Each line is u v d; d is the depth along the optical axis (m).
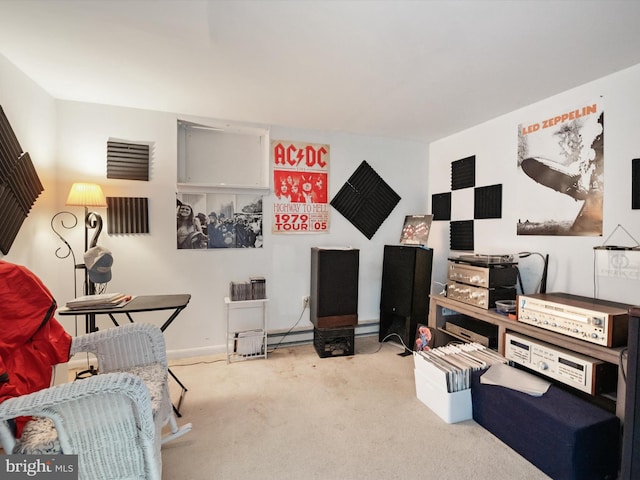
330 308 2.92
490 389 1.77
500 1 1.34
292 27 1.54
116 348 1.61
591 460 1.38
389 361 2.76
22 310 1.26
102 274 2.10
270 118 2.85
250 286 2.75
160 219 2.72
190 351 2.82
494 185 2.79
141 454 1.13
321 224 3.22
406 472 1.49
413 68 1.94
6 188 1.83
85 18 1.48
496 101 2.43
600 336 1.54
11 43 1.70
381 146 3.42
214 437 1.74
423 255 2.96
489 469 1.51
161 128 2.71
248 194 2.98
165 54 1.81
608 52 1.73
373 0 1.34
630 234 1.88
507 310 2.09
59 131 2.45
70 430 1.06
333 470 1.50
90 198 2.27
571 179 2.19
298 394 2.19
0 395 1.10
